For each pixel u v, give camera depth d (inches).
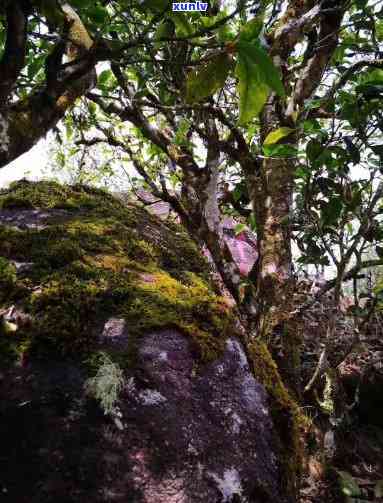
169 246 90.0
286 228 88.1
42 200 88.6
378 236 73.6
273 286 84.6
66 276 58.2
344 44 81.4
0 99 25.5
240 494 46.4
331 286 81.4
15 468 39.0
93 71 38.6
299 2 83.7
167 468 43.4
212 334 58.8
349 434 95.1
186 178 95.6
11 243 65.6
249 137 104.3
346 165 69.7
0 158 28.0
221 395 53.7
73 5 29.9
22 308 52.1
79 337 49.4
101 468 40.7
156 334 53.9
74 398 44.4
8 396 43.4
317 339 114.2
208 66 27.0
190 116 98.3
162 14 25.7
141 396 47.1
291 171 90.7
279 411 61.6
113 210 92.9
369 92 61.3
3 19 33.0
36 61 43.6
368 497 78.9
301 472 61.5
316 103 72.5
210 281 86.1
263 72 24.0
